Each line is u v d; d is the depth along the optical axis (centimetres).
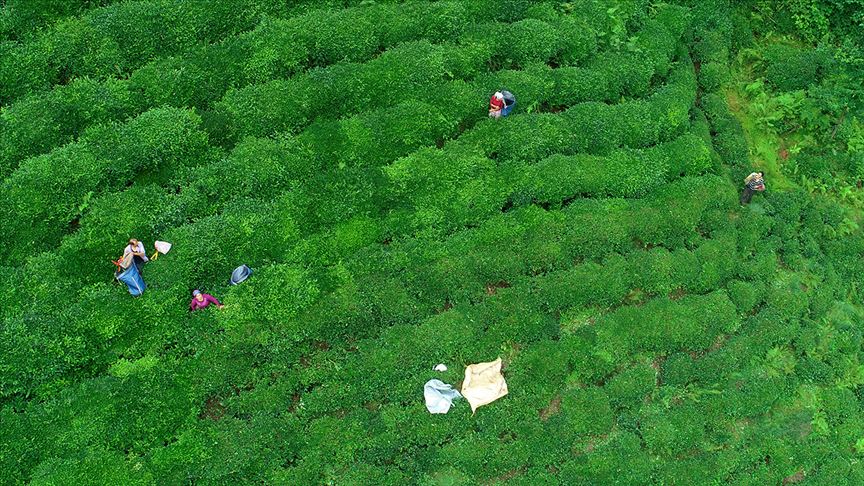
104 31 1523
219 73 1528
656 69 1692
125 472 1144
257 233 1365
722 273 1440
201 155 1448
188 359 1255
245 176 1408
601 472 1223
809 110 1691
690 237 1479
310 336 1292
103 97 1454
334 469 1197
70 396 1197
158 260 1317
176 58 1531
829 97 1647
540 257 1402
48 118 1416
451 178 1464
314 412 1242
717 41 1788
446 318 1326
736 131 1666
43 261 1298
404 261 1380
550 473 1232
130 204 1352
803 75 1762
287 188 1438
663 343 1346
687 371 1324
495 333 1323
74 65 1505
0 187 1343
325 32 1588
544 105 1630
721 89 1745
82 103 1443
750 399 1312
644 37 1716
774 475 1270
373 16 1631
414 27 1639
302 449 1206
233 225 1363
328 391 1253
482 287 1378
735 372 1340
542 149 1526
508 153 1519
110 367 1241
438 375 1279
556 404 1295
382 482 1184
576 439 1255
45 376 1205
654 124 1592
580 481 1220
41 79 1478
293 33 1576
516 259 1398
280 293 1305
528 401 1270
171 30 1559
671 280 1409
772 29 1883
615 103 1652
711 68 1744
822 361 1388
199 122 1449
